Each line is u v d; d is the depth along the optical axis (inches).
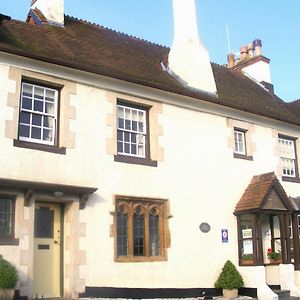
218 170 553.6
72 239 418.9
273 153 627.8
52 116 439.2
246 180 581.3
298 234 583.2
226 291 508.4
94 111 460.4
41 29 517.7
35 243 414.6
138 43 654.5
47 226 425.4
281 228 558.9
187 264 496.4
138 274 454.9
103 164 455.2
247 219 565.0
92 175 445.1
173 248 489.4
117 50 572.7
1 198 390.6
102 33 618.5
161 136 509.0
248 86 734.5
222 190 551.2
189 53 596.1
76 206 426.0
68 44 507.5
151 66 578.2
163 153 506.0
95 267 426.9
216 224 534.3
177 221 499.8
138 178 478.9
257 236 530.3
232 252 540.1
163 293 469.4
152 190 487.2
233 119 589.3
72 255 415.8
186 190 516.4
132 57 574.6
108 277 433.4
